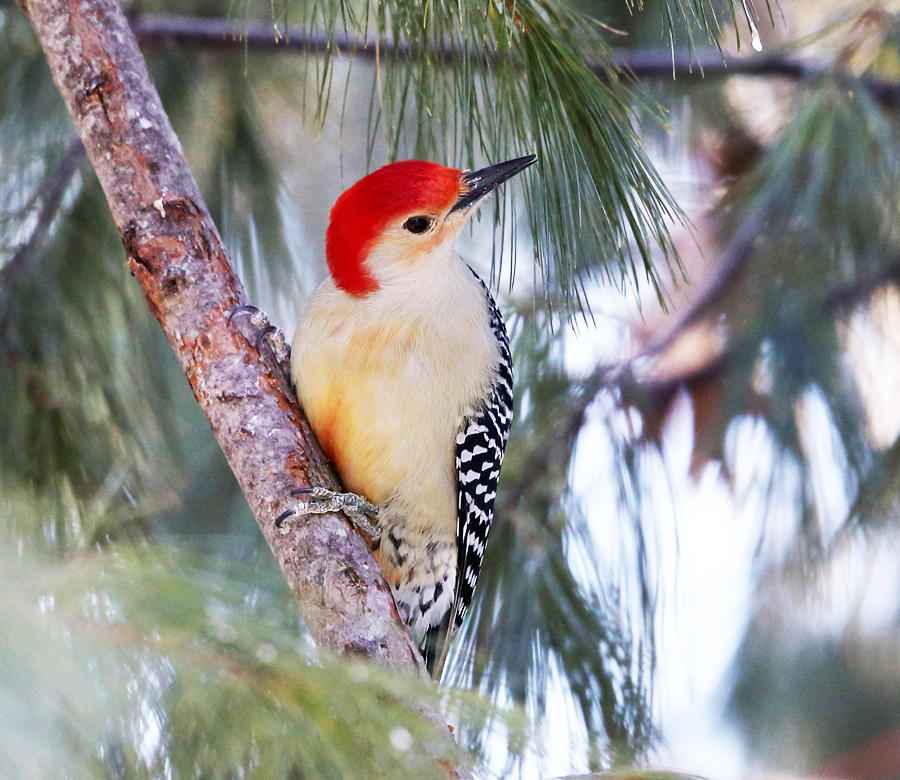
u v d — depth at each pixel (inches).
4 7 281.7
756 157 353.1
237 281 215.3
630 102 222.7
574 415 297.0
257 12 299.0
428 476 250.7
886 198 324.2
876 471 329.1
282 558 197.0
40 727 92.0
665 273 343.3
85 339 254.1
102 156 211.5
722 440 321.7
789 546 329.4
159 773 107.7
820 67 323.9
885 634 423.8
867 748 426.0
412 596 264.5
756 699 429.7
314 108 323.9
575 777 129.8
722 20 239.9
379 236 240.8
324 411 241.8
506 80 207.5
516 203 345.7
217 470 319.9
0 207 265.1
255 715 109.4
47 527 166.7
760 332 328.5
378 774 110.8
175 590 110.8
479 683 239.8
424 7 193.3
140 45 299.7
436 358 245.8
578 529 277.4
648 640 266.2
